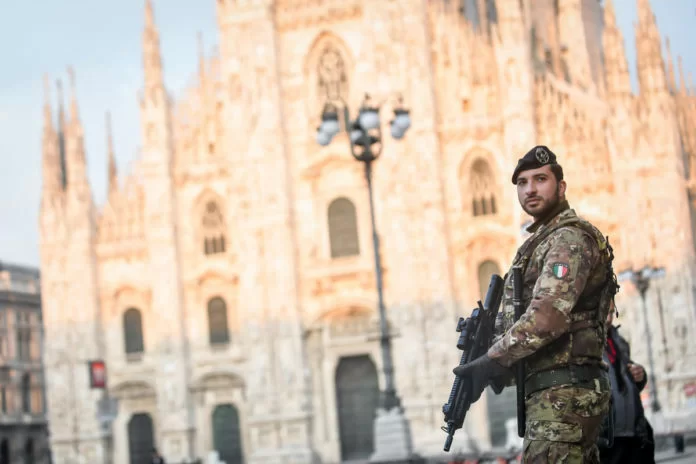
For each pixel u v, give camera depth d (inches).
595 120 2805.1
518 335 339.6
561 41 3225.9
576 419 344.5
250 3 3011.8
